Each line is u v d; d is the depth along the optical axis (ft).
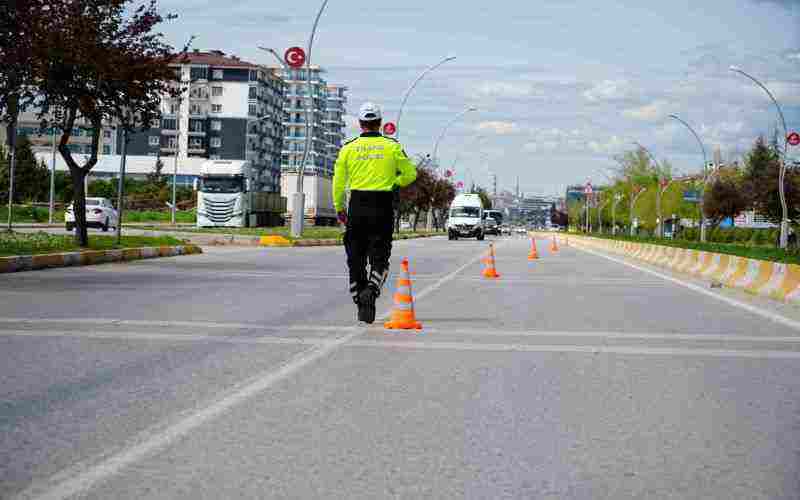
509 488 14.43
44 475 14.67
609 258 120.06
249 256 92.38
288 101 615.16
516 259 104.42
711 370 26.35
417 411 20.01
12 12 70.69
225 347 28.91
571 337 33.14
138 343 29.43
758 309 46.29
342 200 34.58
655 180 400.88
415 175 34.50
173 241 99.76
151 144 476.95
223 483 14.44
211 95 476.95
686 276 77.20
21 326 32.94
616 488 14.51
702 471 15.55
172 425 18.22
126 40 79.10
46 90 75.82
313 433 17.87
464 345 30.48
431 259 97.09
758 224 362.12
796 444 17.51
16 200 312.09
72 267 67.77
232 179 180.04
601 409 20.53
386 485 14.48
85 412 19.22
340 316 38.24
